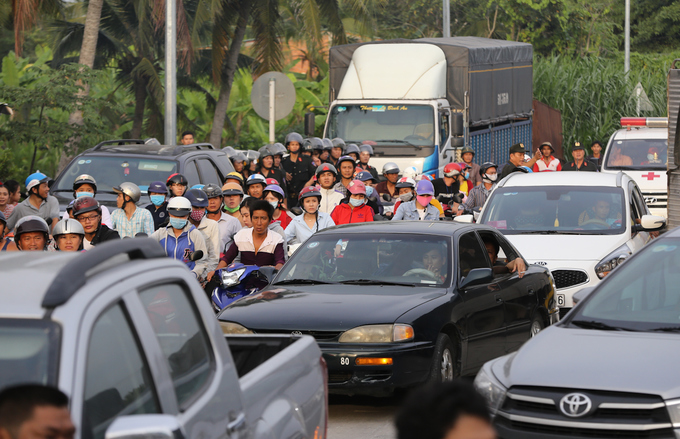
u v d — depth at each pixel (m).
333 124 63.62
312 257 27.14
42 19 96.94
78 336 8.49
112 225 32.66
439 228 27.36
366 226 28.11
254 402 11.94
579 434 15.30
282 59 99.56
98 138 73.00
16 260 10.50
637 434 14.99
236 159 51.59
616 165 64.62
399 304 23.69
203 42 111.31
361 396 26.02
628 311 18.41
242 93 113.75
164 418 8.00
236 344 15.08
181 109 106.81
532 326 28.83
